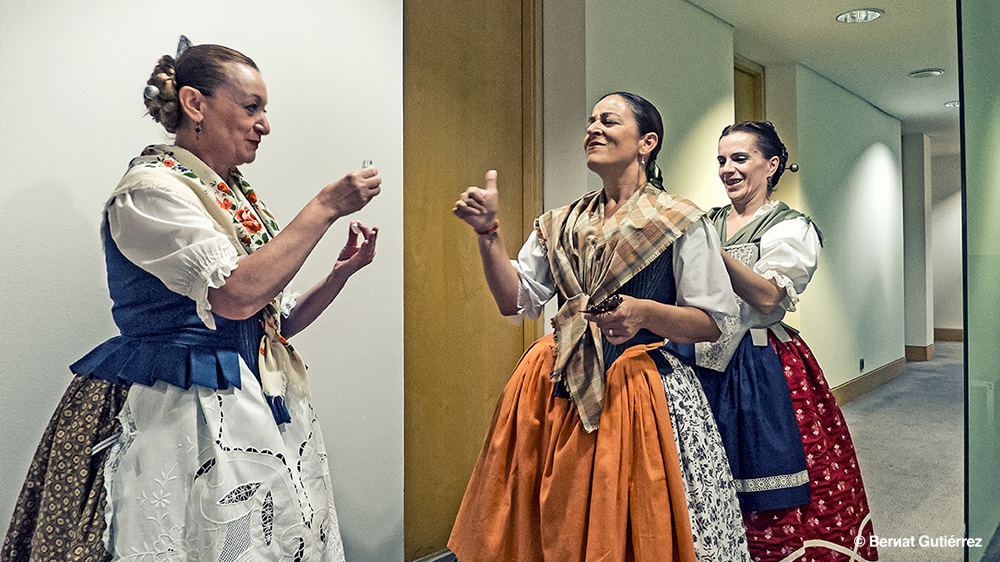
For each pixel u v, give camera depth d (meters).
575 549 1.31
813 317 2.48
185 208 1.06
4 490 1.35
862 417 2.62
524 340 2.81
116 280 1.13
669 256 1.41
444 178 2.46
